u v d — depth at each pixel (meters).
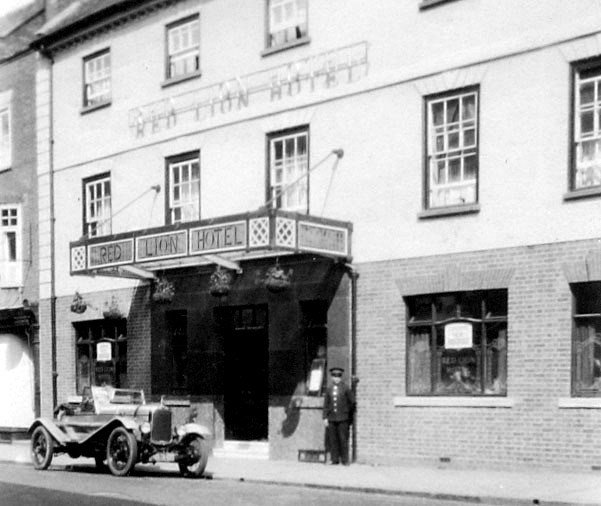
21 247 25.20
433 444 15.96
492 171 15.51
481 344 15.68
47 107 24.62
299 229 16.52
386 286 16.84
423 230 16.39
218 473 15.74
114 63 22.75
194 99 20.62
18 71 25.73
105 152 22.83
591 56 14.45
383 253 16.94
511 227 15.23
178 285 20.66
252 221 16.47
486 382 15.59
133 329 21.81
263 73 19.23
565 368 14.45
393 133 16.94
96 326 23.28
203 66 20.48
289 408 18.16
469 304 15.91
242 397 19.67
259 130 19.22
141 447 15.91
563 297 14.54
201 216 20.28
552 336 14.62
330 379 17.34
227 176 19.80
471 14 15.91
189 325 20.30
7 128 26.11
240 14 19.80
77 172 23.67
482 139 15.65
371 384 16.94
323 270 17.83
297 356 18.22
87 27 23.28
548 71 14.92
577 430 14.24
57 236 24.25
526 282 14.98
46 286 24.42
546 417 14.60
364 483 13.85
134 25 22.25
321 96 18.09
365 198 17.27
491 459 15.19
